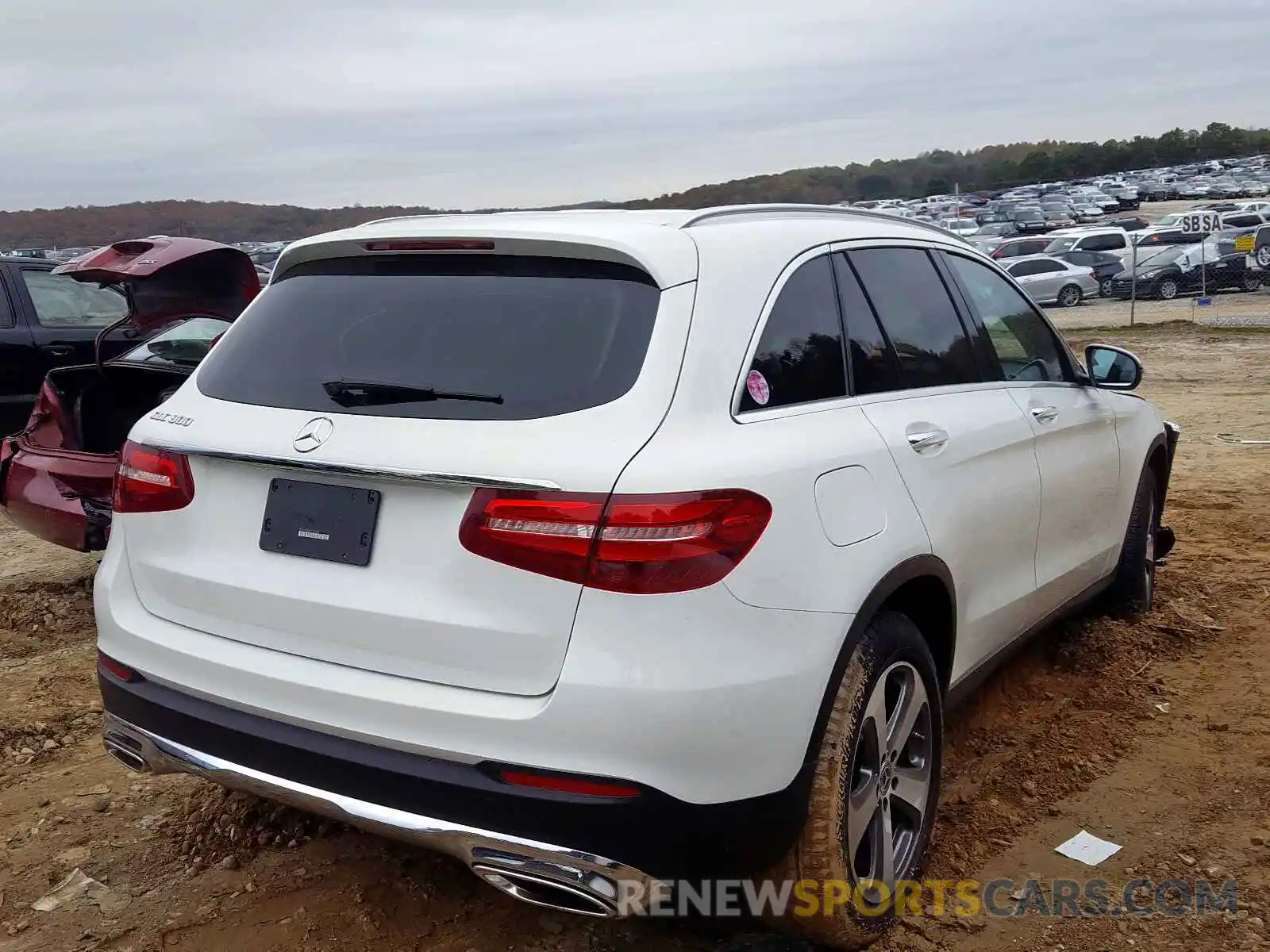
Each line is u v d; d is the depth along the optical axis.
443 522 2.41
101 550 5.49
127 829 3.57
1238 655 4.80
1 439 8.21
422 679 2.43
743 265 2.76
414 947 2.90
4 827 3.61
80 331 8.64
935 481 3.09
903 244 3.53
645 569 2.26
